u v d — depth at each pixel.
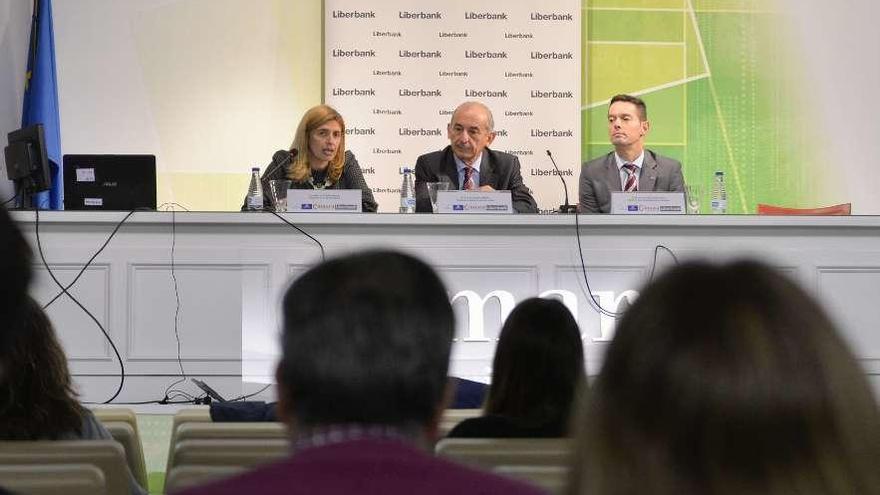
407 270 1.53
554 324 3.56
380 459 1.31
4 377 3.30
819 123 11.91
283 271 7.26
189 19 11.48
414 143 11.56
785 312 1.06
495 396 3.60
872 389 1.05
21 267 1.53
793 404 1.02
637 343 1.08
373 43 11.56
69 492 2.63
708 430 1.04
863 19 11.91
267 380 7.24
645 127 9.58
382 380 1.42
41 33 10.10
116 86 11.36
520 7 11.62
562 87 11.66
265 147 11.54
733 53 11.85
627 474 1.06
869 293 7.46
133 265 7.21
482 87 11.59
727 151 11.84
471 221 7.31
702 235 7.43
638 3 11.76
